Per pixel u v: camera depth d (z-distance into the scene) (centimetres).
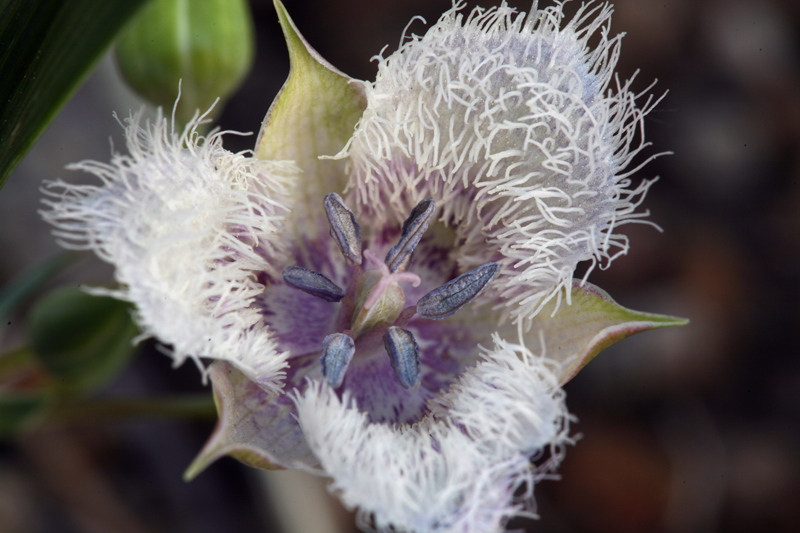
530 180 11
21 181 13
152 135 10
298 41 10
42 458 13
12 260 13
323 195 11
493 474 10
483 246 11
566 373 10
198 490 13
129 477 13
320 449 10
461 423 10
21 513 12
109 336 11
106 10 9
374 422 10
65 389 11
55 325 11
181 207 10
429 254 11
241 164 10
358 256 11
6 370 12
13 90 10
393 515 10
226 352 10
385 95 10
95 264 13
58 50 10
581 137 10
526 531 13
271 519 13
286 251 11
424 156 11
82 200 10
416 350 11
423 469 10
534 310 10
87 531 12
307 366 11
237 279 10
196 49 11
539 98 10
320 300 11
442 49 10
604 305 10
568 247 10
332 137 10
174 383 13
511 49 10
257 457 10
